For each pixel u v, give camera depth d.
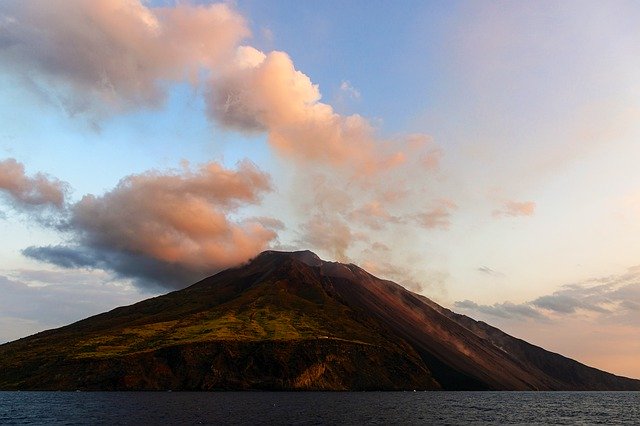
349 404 184.88
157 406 168.75
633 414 179.12
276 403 184.88
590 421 148.25
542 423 137.62
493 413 166.50
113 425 115.06
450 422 130.12
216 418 129.75
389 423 122.31
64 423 120.06
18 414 141.75
